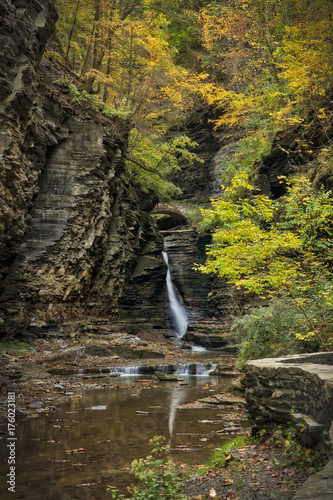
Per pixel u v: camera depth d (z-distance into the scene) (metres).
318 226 10.97
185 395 11.83
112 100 26.11
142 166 28.06
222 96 25.91
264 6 23.47
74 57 25.95
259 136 26.06
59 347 18.16
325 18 15.62
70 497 4.68
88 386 13.29
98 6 22.19
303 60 14.40
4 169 15.25
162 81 25.16
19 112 16.22
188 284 32.75
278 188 23.50
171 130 40.31
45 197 19.94
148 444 6.84
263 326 11.33
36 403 10.45
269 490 3.89
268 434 5.87
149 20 25.31
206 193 38.84
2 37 15.05
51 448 6.69
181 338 27.09
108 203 22.81
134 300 27.23
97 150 21.30
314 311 9.84
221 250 9.66
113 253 23.95
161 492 4.34
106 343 19.41
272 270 9.72
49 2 17.52
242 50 25.38
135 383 14.12
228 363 17.56
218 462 5.36
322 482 2.84
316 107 15.98
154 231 29.72
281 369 5.89
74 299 20.55
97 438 7.29
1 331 17.47
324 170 15.09
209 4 32.84
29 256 19.17
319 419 4.62
